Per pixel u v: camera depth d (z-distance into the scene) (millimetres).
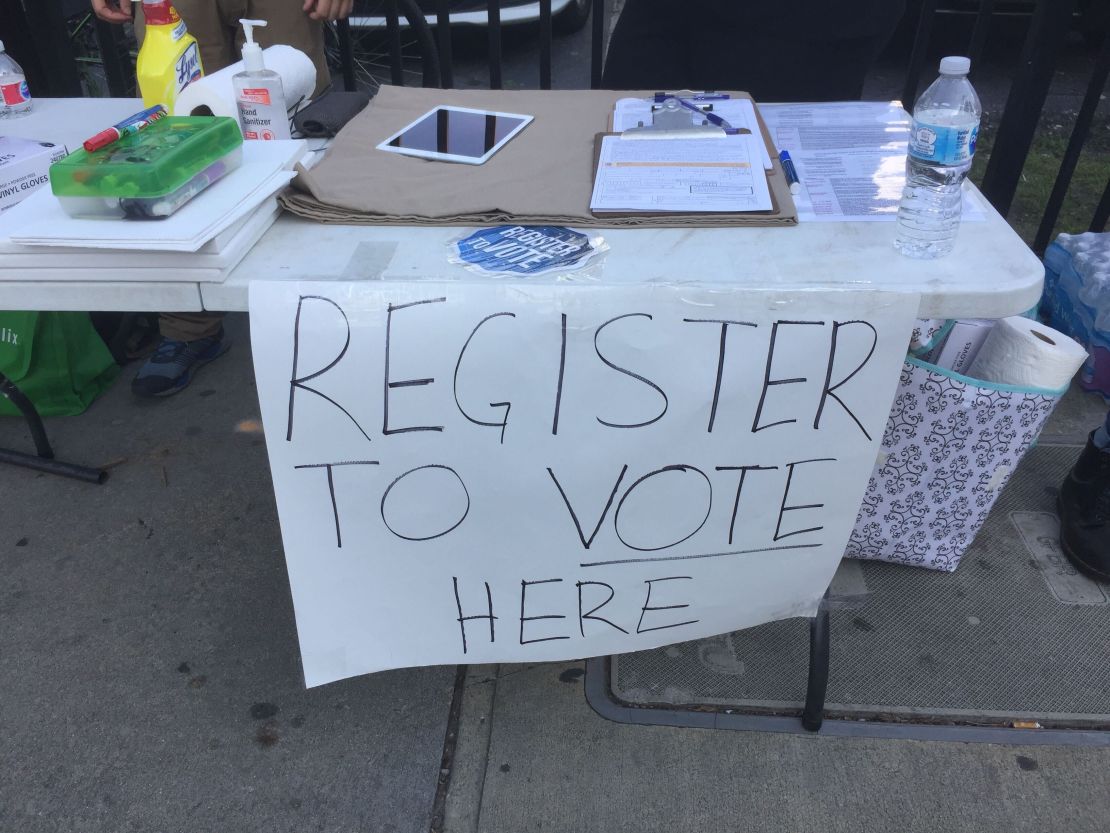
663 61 2283
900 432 1831
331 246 1297
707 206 1348
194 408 2684
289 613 2016
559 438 1312
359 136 1605
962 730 1729
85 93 3658
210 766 1693
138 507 2314
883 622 1953
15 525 2254
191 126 1308
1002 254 1261
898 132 1631
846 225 1338
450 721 1772
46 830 1587
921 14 2633
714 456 1353
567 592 1484
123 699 1820
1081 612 1977
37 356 2541
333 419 1272
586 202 1382
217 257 1190
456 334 1222
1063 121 4695
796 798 1623
